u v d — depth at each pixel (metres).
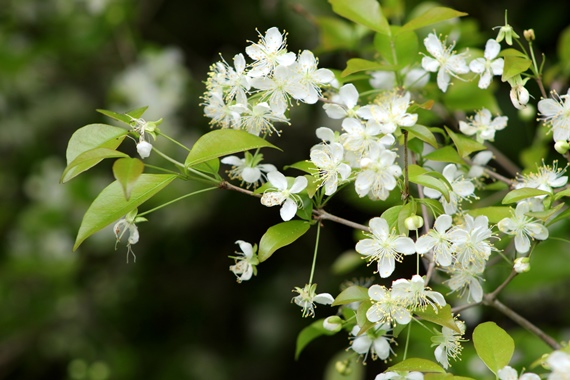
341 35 4.69
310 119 7.35
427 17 3.48
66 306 8.16
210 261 8.37
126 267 8.38
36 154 8.84
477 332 2.81
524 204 2.97
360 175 2.85
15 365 8.20
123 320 8.29
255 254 3.16
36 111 8.73
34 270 7.86
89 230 2.89
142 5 7.86
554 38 6.81
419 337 4.09
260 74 3.03
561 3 6.78
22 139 8.78
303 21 7.11
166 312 8.34
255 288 8.20
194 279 8.38
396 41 3.77
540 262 5.04
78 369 7.86
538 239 3.06
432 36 3.49
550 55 6.82
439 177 2.89
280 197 2.94
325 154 2.91
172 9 8.09
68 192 7.92
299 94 3.04
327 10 6.86
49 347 8.12
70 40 7.80
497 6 6.84
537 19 6.80
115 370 7.89
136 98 7.11
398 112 2.86
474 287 3.17
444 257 2.81
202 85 7.84
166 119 7.10
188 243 8.27
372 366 7.22
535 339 4.27
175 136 7.14
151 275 8.38
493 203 4.23
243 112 3.07
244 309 8.18
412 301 2.77
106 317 8.26
